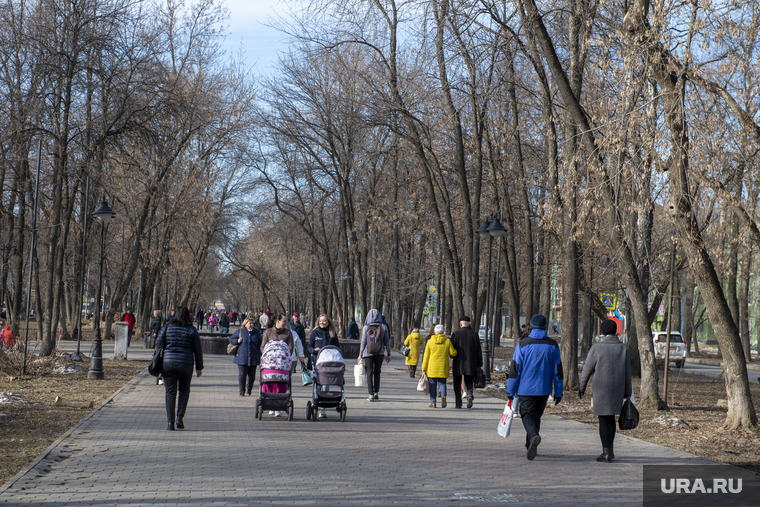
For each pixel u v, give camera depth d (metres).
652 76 13.05
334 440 10.68
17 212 40.00
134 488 7.09
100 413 12.84
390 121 25.27
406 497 6.98
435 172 29.44
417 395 18.61
